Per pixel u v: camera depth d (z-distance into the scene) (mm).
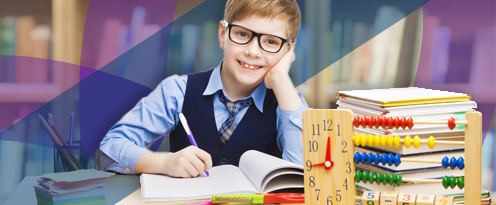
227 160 1229
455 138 707
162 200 716
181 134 1285
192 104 1275
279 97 1125
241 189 743
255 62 1110
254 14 1077
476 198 554
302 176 799
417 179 613
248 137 1237
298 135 1086
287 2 1123
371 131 708
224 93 1260
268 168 762
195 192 747
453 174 700
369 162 582
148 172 940
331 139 573
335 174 573
